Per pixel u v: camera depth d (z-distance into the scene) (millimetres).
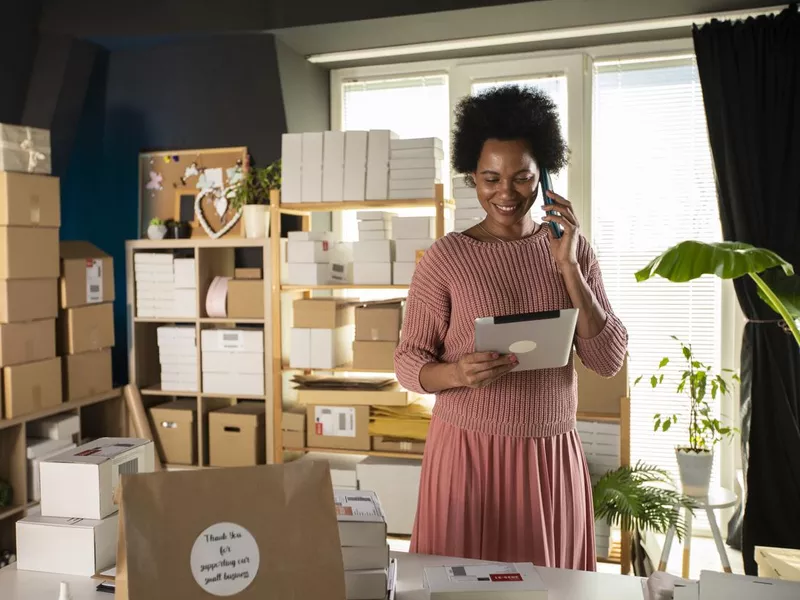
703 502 2969
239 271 3725
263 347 3631
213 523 995
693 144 3609
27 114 3709
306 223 3869
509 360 1512
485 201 1684
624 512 2766
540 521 1617
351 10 3424
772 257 2086
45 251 3217
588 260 1744
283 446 3609
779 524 3230
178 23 3594
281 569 1007
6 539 3146
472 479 1644
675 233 3650
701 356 3664
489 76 3869
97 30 3633
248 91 3752
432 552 1699
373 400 3451
